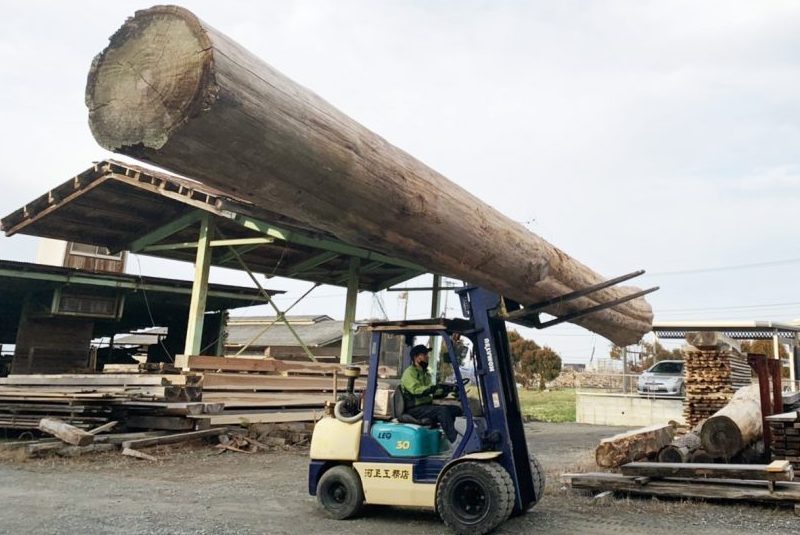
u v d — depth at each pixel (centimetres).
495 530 629
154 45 310
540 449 1455
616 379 2777
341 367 1678
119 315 1688
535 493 704
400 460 655
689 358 1566
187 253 1719
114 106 318
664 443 1065
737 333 2439
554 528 645
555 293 636
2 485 840
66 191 1390
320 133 355
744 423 1016
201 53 299
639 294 649
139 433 1239
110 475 937
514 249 545
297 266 1716
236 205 1266
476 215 496
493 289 574
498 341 702
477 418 654
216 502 753
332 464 699
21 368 1616
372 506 731
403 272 1911
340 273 1922
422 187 436
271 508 725
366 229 418
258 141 325
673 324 2389
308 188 366
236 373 1434
